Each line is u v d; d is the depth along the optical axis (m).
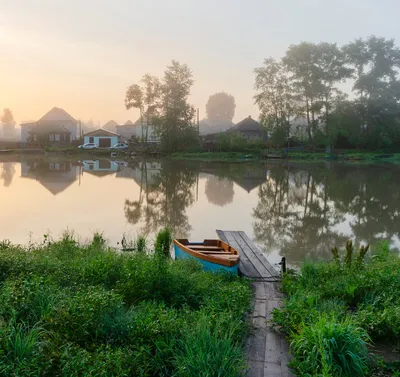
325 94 60.47
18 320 5.22
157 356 4.92
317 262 10.68
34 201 19.89
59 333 5.01
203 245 11.42
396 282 7.52
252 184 28.34
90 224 15.20
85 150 65.06
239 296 7.27
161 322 5.52
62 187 25.12
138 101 66.94
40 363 4.29
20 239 12.86
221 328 5.61
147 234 13.85
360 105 60.06
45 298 5.69
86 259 8.59
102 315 5.47
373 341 5.91
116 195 22.33
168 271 7.58
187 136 63.81
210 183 28.47
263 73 62.41
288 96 61.75
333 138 60.06
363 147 61.47
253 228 15.47
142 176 32.56
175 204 20.00
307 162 51.19
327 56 60.41
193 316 6.05
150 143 69.56
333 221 16.89
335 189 26.12
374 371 5.09
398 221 16.91
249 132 75.44
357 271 8.48
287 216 17.80
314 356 5.02
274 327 6.36
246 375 4.96
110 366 4.44
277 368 5.18
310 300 6.66
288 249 12.72
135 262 8.02
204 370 4.57
